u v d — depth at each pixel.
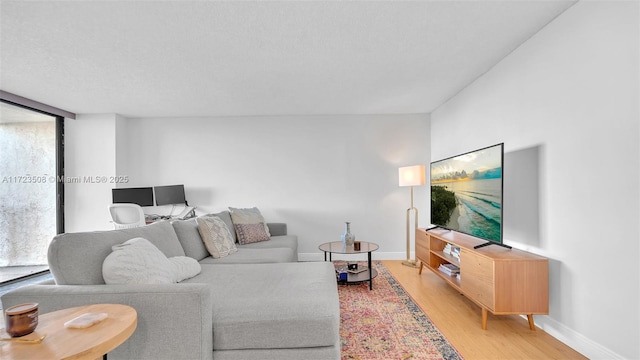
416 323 2.49
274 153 4.78
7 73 2.96
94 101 3.90
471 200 2.94
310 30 2.26
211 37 2.34
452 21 2.19
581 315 2.01
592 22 1.91
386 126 4.78
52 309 1.47
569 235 2.09
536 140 2.41
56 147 4.35
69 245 1.66
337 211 4.77
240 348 1.57
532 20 2.21
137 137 4.76
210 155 4.78
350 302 2.95
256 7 1.97
